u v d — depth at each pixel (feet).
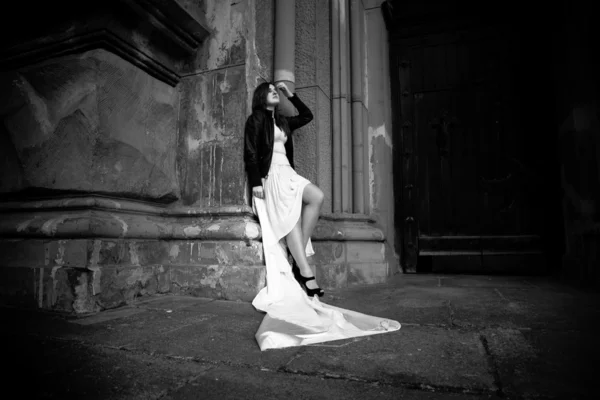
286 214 9.16
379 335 5.99
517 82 15.17
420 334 6.02
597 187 11.73
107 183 9.02
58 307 7.88
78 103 8.75
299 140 12.32
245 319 7.22
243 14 10.75
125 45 9.20
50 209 8.96
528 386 3.92
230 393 3.83
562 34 13.51
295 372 4.42
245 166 10.25
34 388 3.97
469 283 12.23
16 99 9.52
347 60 14.74
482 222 15.12
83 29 8.71
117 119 9.23
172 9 9.60
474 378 4.16
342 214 13.01
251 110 10.62
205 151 10.77
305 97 12.41
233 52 10.73
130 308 8.30
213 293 9.54
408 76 16.58
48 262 8.33
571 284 11.75
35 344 5.61
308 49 12.55
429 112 16.19
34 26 9.34
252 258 9.53
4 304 8.49
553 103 14.57
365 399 3.67
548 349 5.18
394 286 11.82
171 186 10.78
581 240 12.04
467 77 15.81
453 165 15.69
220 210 10.13
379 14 16.02
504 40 15.48
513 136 15.02
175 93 11.17
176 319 7.22
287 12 12.03
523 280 12.87
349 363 4.69
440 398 3.69
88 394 3.82
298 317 6.62
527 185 14.70
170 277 10.03
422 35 16.53
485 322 6.79
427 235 15.72
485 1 15.69
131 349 5.35
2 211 9.64
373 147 15.49
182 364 4.74
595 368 4.43
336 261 12.22
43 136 9.16
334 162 13.32
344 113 13.55
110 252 8.51
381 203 15.24
